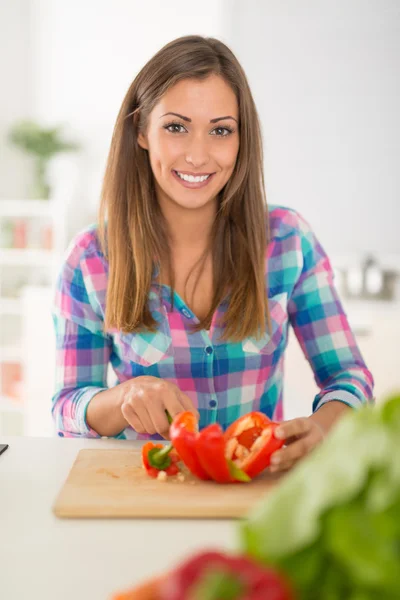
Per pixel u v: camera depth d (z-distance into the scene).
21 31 4.27
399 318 3.00
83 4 4.23
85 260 1.41
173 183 1.27
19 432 3.74
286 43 3.83
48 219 4.16
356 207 3.93
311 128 3.88
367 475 0.43
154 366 1.37
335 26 3.79
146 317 1.36
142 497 0.92
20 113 4.36
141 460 1.09
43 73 4.32
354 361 1.42
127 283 1.36
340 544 0.40
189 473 1.03
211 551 0.39
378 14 3.77
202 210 1.34
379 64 3.82
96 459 1.09
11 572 0.74
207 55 1.23
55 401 1.36
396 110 3.84
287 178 3.93
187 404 1.16
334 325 1.44
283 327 1.44
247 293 1.36
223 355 1.37
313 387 2.80
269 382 1.43
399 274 3.71
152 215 1.37
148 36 4.23
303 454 1.00
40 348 3.46
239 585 0.36
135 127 1.36
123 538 0.83
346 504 0.42
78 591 0.70
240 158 1.34
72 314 1.41
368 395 1.34
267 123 3.89
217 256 1.38
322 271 1.47
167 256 1.38
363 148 3.88
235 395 1.39
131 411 1.14
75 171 4.35
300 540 0.41
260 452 0.98
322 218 3.95
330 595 0.42
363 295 3.60
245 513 0.89
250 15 3.82
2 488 0.99
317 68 3.84
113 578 0.73
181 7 4.17
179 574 0.38
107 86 4.30
